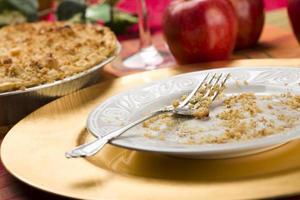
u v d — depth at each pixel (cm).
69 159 47
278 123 48
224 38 72
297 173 41
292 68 59
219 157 45
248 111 52
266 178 40
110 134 47
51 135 53
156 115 52
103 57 68
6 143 52
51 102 60
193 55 73
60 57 69
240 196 38
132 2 105
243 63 66
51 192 42
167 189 40
